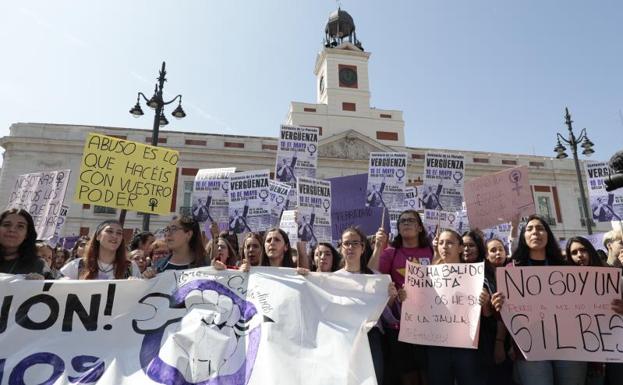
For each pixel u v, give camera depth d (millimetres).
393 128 37594
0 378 3348
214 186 12008
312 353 3447
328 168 33312
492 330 4363
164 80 13477
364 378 3381
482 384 3902
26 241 4277
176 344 3596
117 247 4422
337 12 43469
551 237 4266
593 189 10125
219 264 4145
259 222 10117
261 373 3309
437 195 8336
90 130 29984
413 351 4613
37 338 3609
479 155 35906
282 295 3877
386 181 8141
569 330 3781
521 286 3910
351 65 38719
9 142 28609
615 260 4746
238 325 3727
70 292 3830
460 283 4035
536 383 3764
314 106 36625
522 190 6824
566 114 17719
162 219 29000
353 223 7801
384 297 3938
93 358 3529
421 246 4973
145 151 6613
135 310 3857
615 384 4008
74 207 28312
